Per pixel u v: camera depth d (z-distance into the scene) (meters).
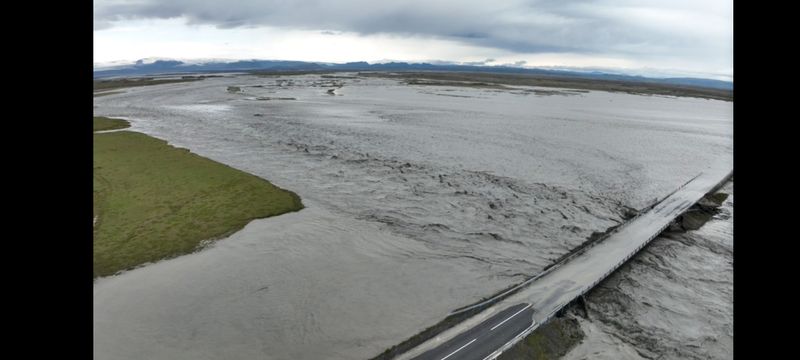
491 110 107.94
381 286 28.22
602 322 25.67
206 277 28.20
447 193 45.88
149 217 36.81
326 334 23.41
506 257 32.81
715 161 63.84
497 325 24.17
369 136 72.69
